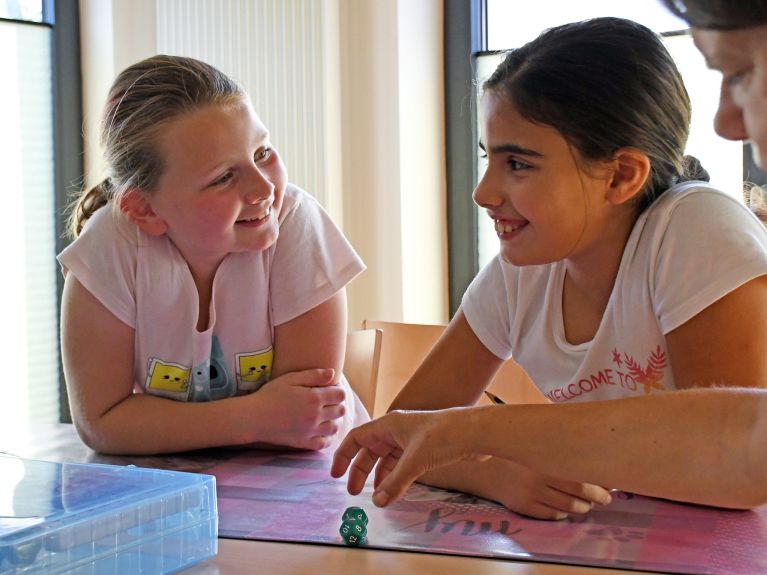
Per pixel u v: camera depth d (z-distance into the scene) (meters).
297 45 2.67
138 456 1.24
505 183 1.00
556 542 0.78
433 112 2.79
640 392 1.08
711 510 0.86
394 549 0.77
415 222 2.73
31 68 2.87
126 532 0.71
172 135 1.19
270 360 1.36
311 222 1.36
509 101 0.97
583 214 1.00
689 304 0.99
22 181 2.87
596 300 1.13
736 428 0.75
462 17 2.77
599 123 0.97
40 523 0.66
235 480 1.05
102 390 1.29
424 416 0.89
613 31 1.00
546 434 0.80
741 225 1.00
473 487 0.94
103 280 1.29
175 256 1.30
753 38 0.46
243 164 1.21
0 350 2.83
